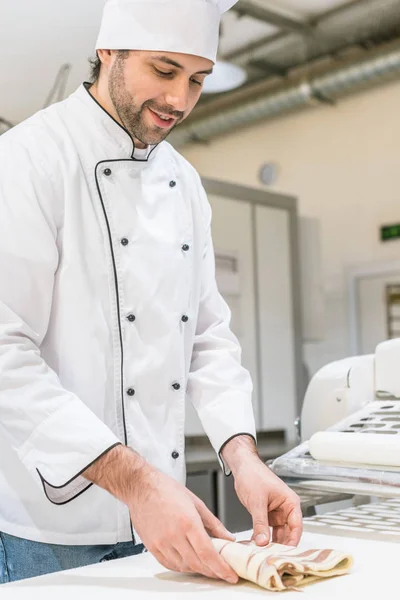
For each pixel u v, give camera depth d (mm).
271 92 5609
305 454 1211
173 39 1114
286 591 836
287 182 6258
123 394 1201
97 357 1184
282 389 4184
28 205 1133
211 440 1255
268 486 1081
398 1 4652
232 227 4043
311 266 4523
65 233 1182
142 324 1226
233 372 1340
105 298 1205
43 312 1153
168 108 1156
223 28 5180
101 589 866
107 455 991
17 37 2598
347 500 1371
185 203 1368
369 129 5723
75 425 1021
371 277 5703
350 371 1355
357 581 857
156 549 916
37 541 1155
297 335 4309
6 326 1086
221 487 3051
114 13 1153
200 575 929
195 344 1398
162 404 1245
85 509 1155
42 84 2961
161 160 1345
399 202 5531
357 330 5766
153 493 936
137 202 1262
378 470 1062
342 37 5262
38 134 1210
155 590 861
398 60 4902
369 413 1289
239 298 4031
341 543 1036
